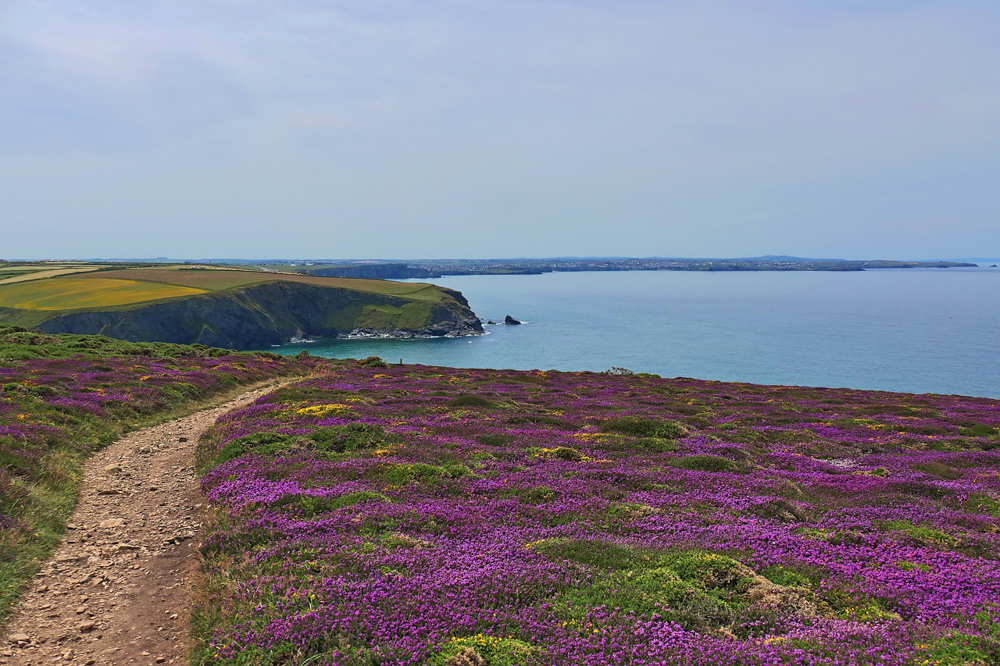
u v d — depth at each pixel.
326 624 10.21
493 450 23.98
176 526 16.92
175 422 32.84
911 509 18.02
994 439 31.58
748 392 56.47
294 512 16.05
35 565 13.80
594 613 10.50
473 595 11.16
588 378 63.56
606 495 18.58
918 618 10.64
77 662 10.43
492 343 195.88
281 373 58.78
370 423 27.95
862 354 155.50
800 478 22.25
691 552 13.13
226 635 10.33
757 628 10.29
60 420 26.98
